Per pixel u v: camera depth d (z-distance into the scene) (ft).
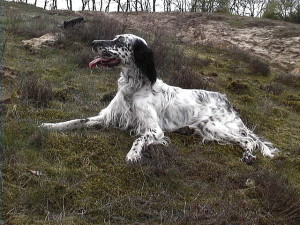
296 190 4.66
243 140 5.87
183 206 4.06
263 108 8.13
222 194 4.42
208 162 5.10
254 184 4.72
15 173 4.08
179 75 8.27
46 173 4.21
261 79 11.10
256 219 4.01
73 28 11.30
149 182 4.41
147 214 3.86
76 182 4.15
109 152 4.90
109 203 3.88
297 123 7.64
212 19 19.43
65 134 5.22
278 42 15.51
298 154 6.05
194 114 6.01
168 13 21.36
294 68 13.76
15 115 5.57
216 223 3.82
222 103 6.35
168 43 12.25
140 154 4.87
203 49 13.98
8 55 8.66
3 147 4.39
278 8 22.20
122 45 5.39
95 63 5.41
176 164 4.94
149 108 5.49
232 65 11.92
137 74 5.56
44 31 11.41
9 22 12.15
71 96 6.79
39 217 3.58
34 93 6.34
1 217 3.44
